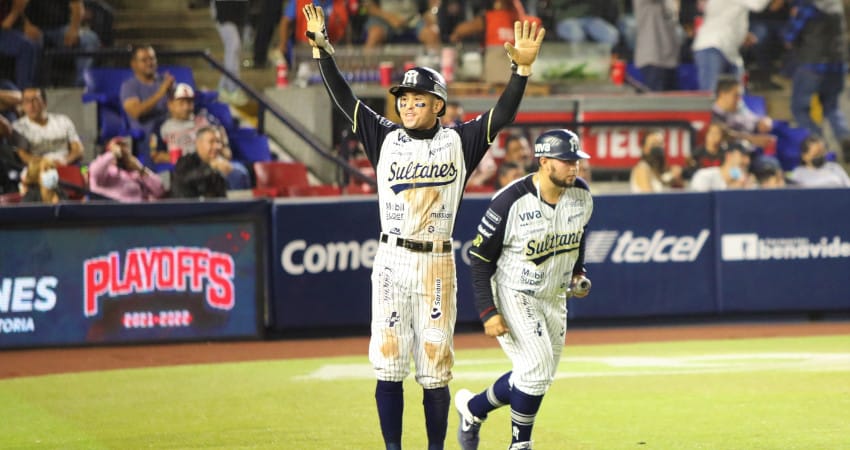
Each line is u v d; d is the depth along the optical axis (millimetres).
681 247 33969
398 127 14562
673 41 45625
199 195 36062
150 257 31453
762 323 34781
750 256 34188
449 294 14414
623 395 22312
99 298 31188
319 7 14656
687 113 43406
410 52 45625
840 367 25703
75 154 38125
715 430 18766
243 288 31859
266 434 18859
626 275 33750
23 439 18859
